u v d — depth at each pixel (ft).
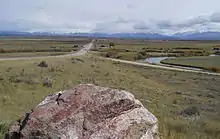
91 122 21.43
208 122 60.90
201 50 512.22
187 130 42.80
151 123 22.27
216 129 50.06
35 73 121.39
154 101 92.12
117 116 22.09
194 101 102.83
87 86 25.31
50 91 93.50
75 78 129.08
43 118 21.39
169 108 80.59
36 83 101.40
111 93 23.91
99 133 20.68
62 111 22.18
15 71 121.08
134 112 22.72
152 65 248.73
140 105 23.76
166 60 313.53
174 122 48.44
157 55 384.88
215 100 108.88
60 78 121.39
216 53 444.96
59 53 263.90
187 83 160.97
